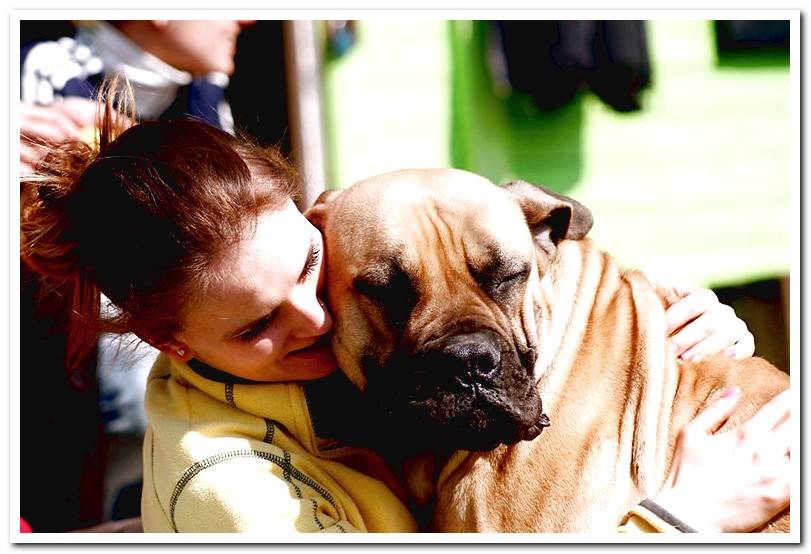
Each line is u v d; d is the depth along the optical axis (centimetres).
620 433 215
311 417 209
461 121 477
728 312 246
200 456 195
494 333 199
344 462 220
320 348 212
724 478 198
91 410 314
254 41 465
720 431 215
